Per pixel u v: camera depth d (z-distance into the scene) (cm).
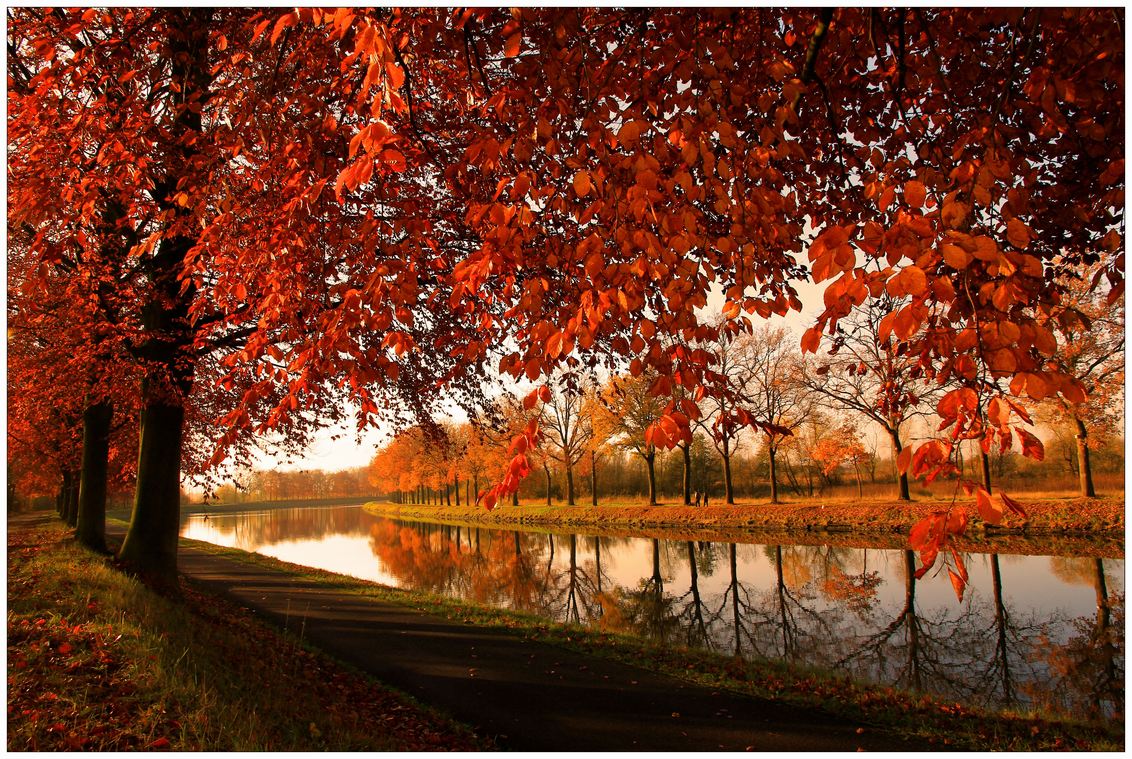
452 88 477
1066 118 430
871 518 2728
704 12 370
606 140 297
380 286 310
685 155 271
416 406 1238
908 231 200
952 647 1092
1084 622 1202
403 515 6931
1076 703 807
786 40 411
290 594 1441
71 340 958
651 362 320
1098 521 2041
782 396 3425
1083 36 318
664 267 270
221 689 561
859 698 764
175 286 1003
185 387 1092
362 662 909
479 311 446
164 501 1098
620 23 378
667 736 655
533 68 337
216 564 1986
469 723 692
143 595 833
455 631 1107
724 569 2050
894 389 569
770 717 707
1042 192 501
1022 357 192
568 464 4778
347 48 393
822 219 558
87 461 1440
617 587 1831
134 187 543
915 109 461
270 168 462
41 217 518
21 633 572
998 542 2050
